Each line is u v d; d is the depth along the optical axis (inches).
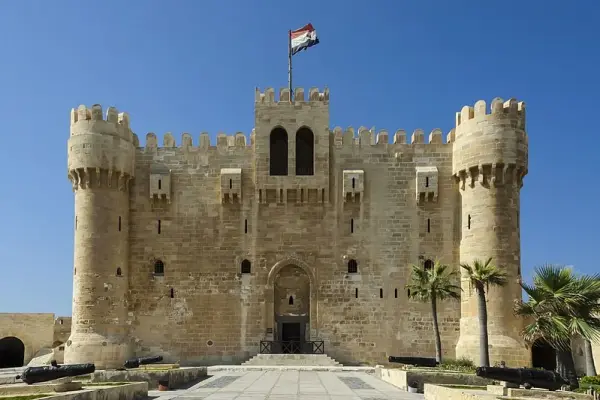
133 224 2114.9
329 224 2081.7
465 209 1990.7
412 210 2082.9
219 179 2129.7
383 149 2122.3
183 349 2039.9
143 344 2044.8
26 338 2439.7
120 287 2014.0
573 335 1249.4
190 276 2081.7
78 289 1962.4
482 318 1530.5
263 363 1930.4
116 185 2046.0
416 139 2123.5
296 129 2116.1
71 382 922.1
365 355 2006.6
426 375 1184.2
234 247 2086.6
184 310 2062.0
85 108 2041.1
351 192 2074.3
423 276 1823.3
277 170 2188.7
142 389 1081.4
